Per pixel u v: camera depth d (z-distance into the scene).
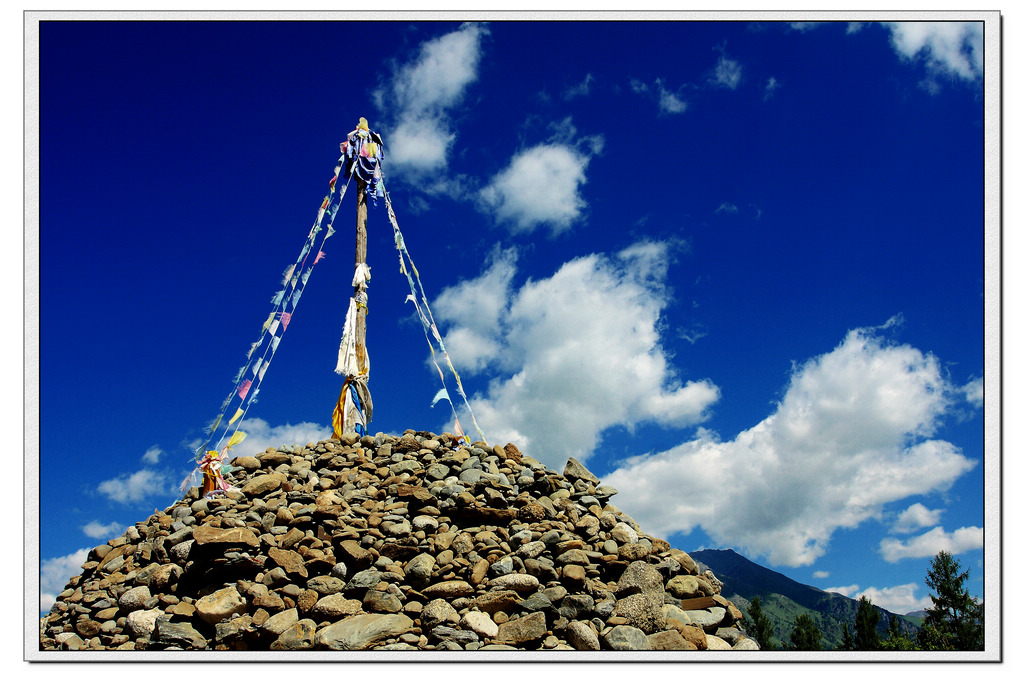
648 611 8.38
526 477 11.14
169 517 10.89
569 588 8.77
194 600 9.09
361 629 8.03
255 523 9.97
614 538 9.78
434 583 8.80
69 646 8.78
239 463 12.07
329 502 9.97
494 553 9.09
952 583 14.94
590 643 7.96
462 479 10.85
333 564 9.02
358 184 14.08
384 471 11.43
